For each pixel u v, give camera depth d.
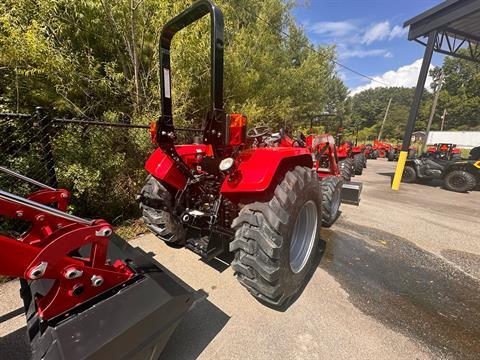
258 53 6.07
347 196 4.50
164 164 1.98
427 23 6.09
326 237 3.11
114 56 3.51
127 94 3.50
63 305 1.01
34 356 0.92
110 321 1.00
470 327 1.65
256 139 2.41
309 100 10.38
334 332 1.55
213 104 1.31
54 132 2.63
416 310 1.80
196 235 1.99
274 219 1.40
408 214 4.21
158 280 1.25
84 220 1.15
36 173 2.44
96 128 2.94
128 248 1.55
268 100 6.84
